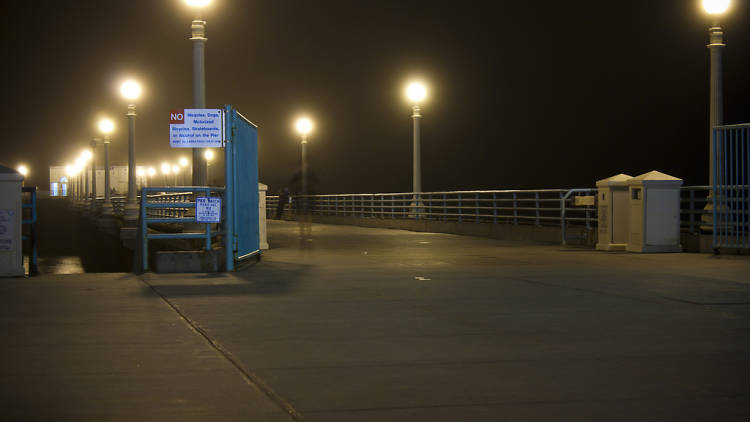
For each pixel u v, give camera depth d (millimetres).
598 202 19078
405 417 4703
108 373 5883
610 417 4691
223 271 13898
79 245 57219
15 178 13078
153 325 8070
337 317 8570
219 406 4953
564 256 17156
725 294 10445
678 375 5777
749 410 4836
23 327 7949
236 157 14180
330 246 21344
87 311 9062
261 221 20047
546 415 4738
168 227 33562
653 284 11609
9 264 13039
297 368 6051
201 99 16172
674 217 17812
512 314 8758
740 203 18750
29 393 5297
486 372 5902
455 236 27047
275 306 9445
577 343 7043
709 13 17188
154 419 4676
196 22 16109
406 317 8562
